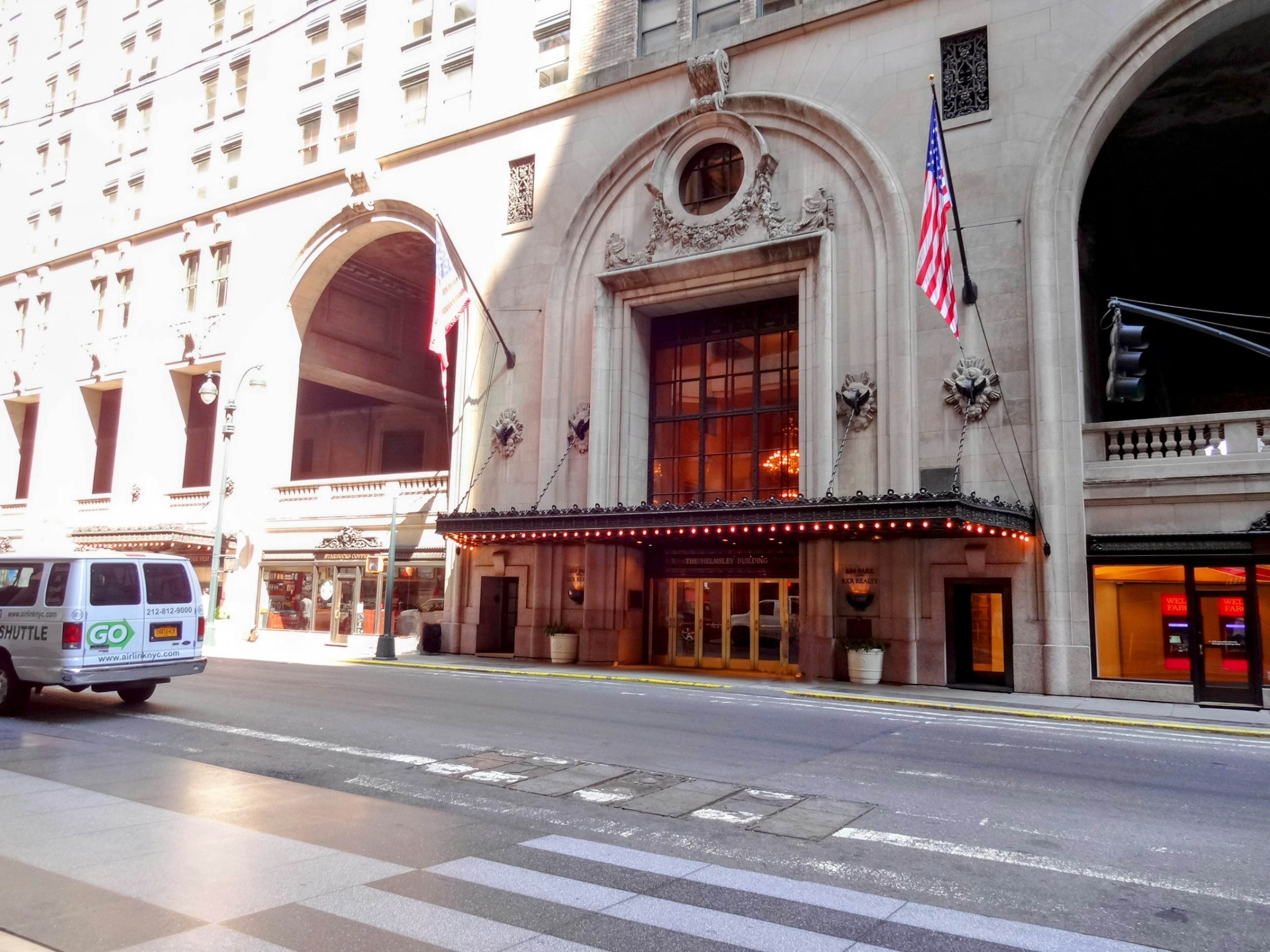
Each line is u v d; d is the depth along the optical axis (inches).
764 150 886.4
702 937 188.9
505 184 1085.1
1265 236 1071.0
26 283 1658.5
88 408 1535.4
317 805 295.0
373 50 1261.1
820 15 879.7
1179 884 233.0
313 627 1184.8
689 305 965.8
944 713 611.5
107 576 479.2
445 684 700.7
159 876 217.3
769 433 929.5
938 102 721.6
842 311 836.6
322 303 1397.6
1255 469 652.1
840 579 812.0
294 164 1316.4
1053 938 193.0
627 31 1024.9
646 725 487.5
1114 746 459.2
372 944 179.6
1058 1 772.6
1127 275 1163.9
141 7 1595.7
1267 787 357.4
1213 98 869.2
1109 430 721.0
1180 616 671.1
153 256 1465.3
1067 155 752.3
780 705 617.3
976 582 754.8
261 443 1264.8
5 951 169.3
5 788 304.2
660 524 789.9
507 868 233.6
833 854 253.9
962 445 751.7
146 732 436.5
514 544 999.0
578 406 978.1
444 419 1649.9
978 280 769.6
